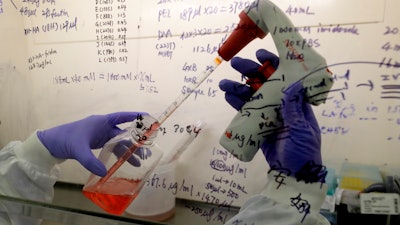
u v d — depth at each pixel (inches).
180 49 23.7
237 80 22.2
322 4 20.2
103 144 24.4
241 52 21.5
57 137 23.6
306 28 20.3
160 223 21.9
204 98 23.4
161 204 23.3
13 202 25.0
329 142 20.3
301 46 19.3
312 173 18.9
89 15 25.5
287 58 19.3
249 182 22.6
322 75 19.0
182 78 23.9
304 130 18.9
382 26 19.4
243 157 20.1
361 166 20.1
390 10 19.2
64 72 26.7
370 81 19.7
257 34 20.0
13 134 28.6
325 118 20.2
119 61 25.3
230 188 23.1
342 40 19.9
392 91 19.4
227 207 23.2
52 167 25.5
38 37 27.1
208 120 23.5
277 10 19.5
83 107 26.5
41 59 27.2
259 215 18.8
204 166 23.7
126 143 23.0
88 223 23.3
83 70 26.2
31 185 25.0
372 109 19.8
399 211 19.1
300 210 18.4
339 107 20.0
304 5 20.4
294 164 19.0
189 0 23.2
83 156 22.1
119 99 25.6
